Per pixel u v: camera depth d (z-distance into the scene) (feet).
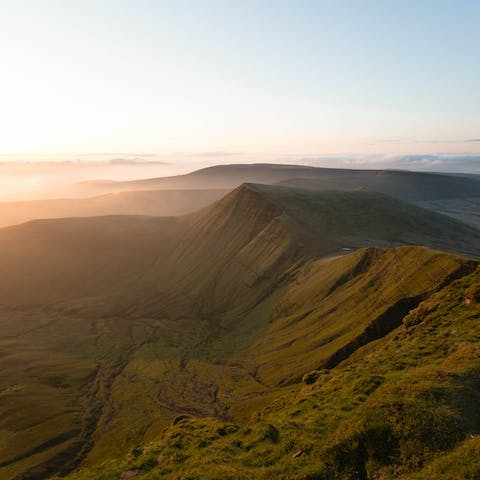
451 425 85.81
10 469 318.45
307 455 97.76
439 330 177.99
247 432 123.24
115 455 322.75
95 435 375.45
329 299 534.78
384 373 138.31
